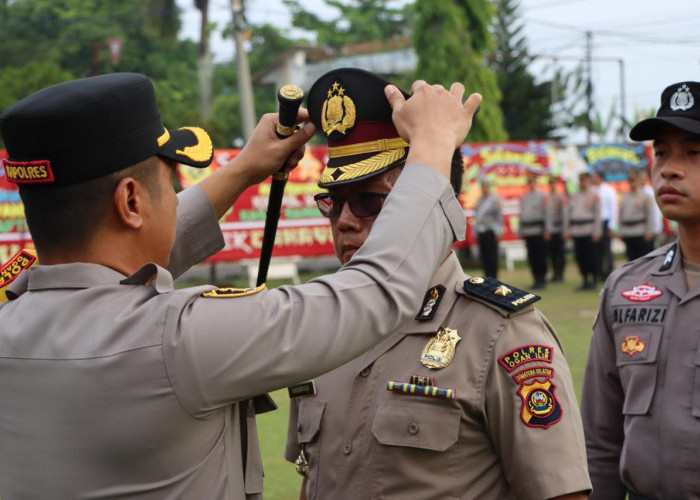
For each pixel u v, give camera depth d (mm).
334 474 2014
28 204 1609
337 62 34844
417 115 1705
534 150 16797
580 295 13172
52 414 1554
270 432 5945
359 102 1976
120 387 1518
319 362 1516
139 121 1601
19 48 32531
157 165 1650
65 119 1521
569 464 1862
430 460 1896
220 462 1594
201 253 2182
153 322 1536
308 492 2084
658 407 2664
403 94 1930
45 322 1597
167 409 1509
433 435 1890
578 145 17125
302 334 1510
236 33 19484
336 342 1510
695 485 2570
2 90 18297
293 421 2295
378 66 34969
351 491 1971
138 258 1656
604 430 2910
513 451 1876
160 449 1526
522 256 17281
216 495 1578
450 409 1901
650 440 2666
